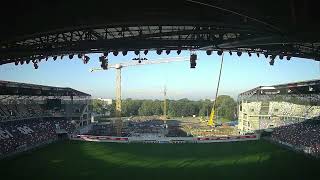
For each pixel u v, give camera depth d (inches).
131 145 3553.2
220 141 3732.8
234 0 876.0
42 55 1779.0
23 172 2437.3
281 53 1895.9
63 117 4719.5
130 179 2272.4
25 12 1004.6
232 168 2541.8
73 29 1146.0
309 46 1720.0
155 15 1058.1
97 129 5516.7
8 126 3592.5
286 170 2440.9
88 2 992.2
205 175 2349.9
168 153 3142.2
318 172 2363.4
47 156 3011.8
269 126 4451.3
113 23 1100.5
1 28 1085.8
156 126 6491.1
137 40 1491.1
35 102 4608.8
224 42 1501.0
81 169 2549.2
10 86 3592.5
